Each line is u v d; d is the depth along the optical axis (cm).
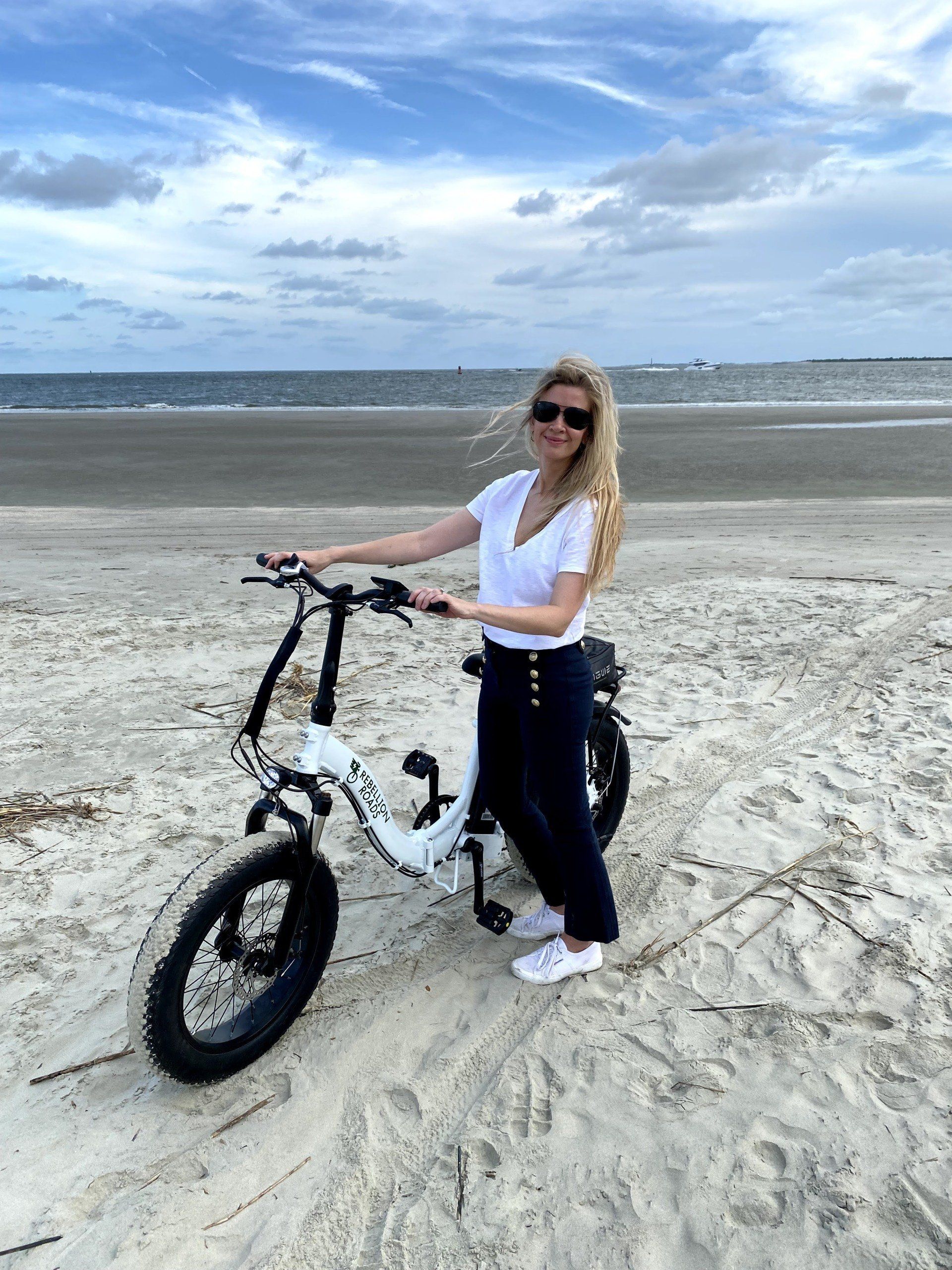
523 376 16288
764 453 2112
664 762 457
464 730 500
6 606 771
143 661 623
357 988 292
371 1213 212
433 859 297
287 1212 211
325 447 2444
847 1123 227
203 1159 226
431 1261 198
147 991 220
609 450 241
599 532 240
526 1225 205
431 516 1315
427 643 675
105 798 422
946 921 310
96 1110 242
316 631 701
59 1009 281
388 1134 234
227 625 714
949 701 521
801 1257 193
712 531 1168
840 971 288
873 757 453
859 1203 204
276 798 248
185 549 1054
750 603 770
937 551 979
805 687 562
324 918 269
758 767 450
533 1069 253
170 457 2183
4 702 545
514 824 288
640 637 682
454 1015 279
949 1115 227
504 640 254
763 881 345
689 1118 233
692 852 370
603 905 276
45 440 2698
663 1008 277
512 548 253
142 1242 203
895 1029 259
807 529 1158
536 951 303
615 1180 216
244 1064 252
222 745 483
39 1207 212
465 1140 230
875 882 338
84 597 805
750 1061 251
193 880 228
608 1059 255
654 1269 193
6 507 1436
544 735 256
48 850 376
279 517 1309
